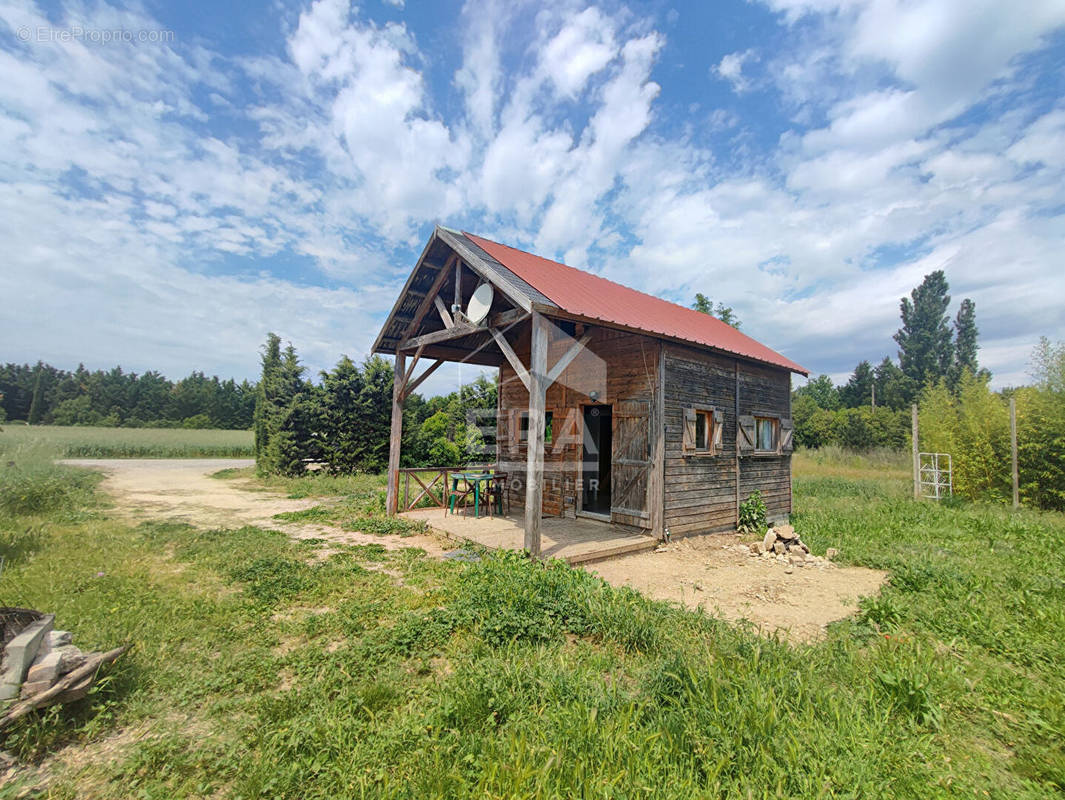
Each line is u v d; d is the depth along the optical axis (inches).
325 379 773.9
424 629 177.0
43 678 120.2
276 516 424.2
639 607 195.0
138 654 153.9
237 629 180.1
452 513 425.4
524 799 92.9
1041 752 117.6
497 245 367.9
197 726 124.1
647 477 341.1
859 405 1765.5
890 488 661.9
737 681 133.6
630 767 103.9
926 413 706.2
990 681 150.6
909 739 119.3
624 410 359.3
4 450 515.8
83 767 108.3
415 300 382.6
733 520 400.5
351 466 765.3
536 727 117.9
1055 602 215.6
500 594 196.9
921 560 282.5
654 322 339.3
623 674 152.6
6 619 136.9
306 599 214.8
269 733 117.0
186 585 228.7
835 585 258.2
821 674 150.9
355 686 140.9
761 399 447.5
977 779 110.4
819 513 466.0
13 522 346.6
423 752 109.9
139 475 772.0
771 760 105.3
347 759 109.7
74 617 179.2
